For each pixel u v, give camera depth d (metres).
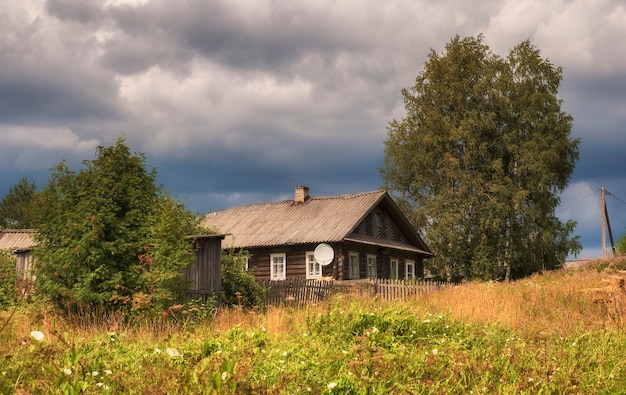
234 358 7.91
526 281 23.62
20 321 11.83
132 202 16.36
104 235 15.73
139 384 6.58
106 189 16.03
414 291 25.75
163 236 15.89
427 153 42.38
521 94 42.16
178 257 15.68
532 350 9.66
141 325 12.96
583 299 16.17
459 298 17.20
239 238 35.75
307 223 35.19
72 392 5.99
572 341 10.41
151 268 15.56
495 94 41.66
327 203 36.97
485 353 9.23
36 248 16.02
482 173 41.06
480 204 40.75
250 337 9.97
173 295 15.74
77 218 15.59
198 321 15.12
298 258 34.25
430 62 44.03
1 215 54.69
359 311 11.30
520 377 7.75
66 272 15.41
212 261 18.97
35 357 7.11
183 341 10.47
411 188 44.00
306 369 7.86
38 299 15.18
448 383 7.60
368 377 7.25
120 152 16.59
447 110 43.41
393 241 38.59
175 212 16.38
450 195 40.84
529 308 15.53
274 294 26.16
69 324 12.27
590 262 31.11
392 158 44.25
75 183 16.25
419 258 41.25
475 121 41.00
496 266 40.72
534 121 41.25
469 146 41.00
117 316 14.05
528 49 43.19
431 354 8.86
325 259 32.47
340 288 26.09
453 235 40.03
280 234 34.88
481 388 7.28
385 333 10.39
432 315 12.05
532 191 40.28
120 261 15.82
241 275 21.59
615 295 14.72
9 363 7.12
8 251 24.28
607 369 8.39
